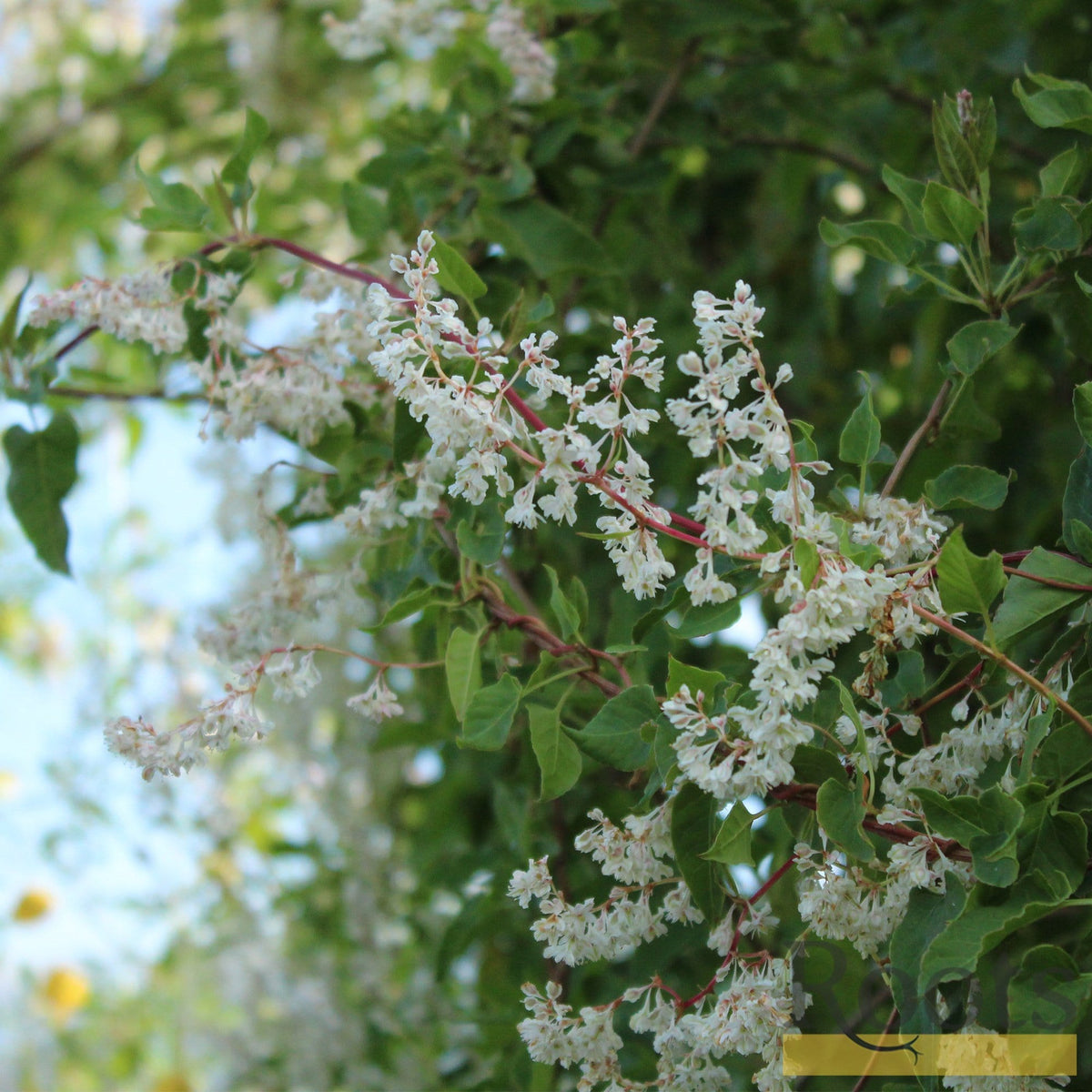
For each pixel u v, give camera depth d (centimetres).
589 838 93
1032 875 89
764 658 88
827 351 144
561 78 123
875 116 132
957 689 99
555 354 114
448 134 120
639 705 94
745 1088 108
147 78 216
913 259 102
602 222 125
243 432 104
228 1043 147
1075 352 103
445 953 119
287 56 190
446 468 98
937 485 97
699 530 93
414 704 145
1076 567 93
